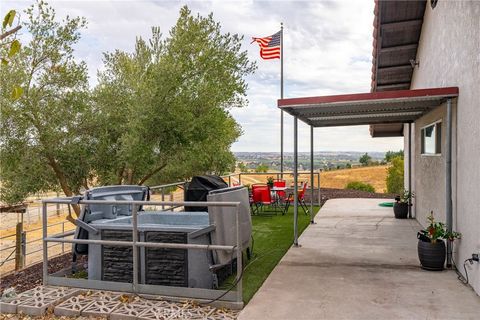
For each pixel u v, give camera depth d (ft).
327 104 18.26
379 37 26.63
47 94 24.48
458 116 16.75
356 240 23.15
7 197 24.61
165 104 27.17
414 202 31.04
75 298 14.02
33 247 32.78
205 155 30.86
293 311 12.56
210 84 28.19
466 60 15.57
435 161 22.17
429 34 23.77
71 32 25.02
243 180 43.50
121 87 28.45
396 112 23.53
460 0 16.55
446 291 14.33
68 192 26.68
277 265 17.90
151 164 28.04
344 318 11.96
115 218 16.99
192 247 13.43
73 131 25.93
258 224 28.78
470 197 15.06
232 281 15.72
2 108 22.45
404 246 21.52
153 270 14.58
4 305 13.33
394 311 12.47
